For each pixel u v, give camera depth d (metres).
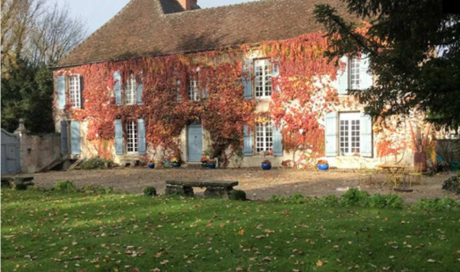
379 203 8.45
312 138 18.88
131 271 4.95
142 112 22.30
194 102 21.05
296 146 19.17
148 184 14.71
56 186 12.41
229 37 20.88
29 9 29.98
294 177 15.52
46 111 27.17
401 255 5.25
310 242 5.89
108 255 5.55
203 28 22.47
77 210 8.89
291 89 19.03
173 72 21.48
